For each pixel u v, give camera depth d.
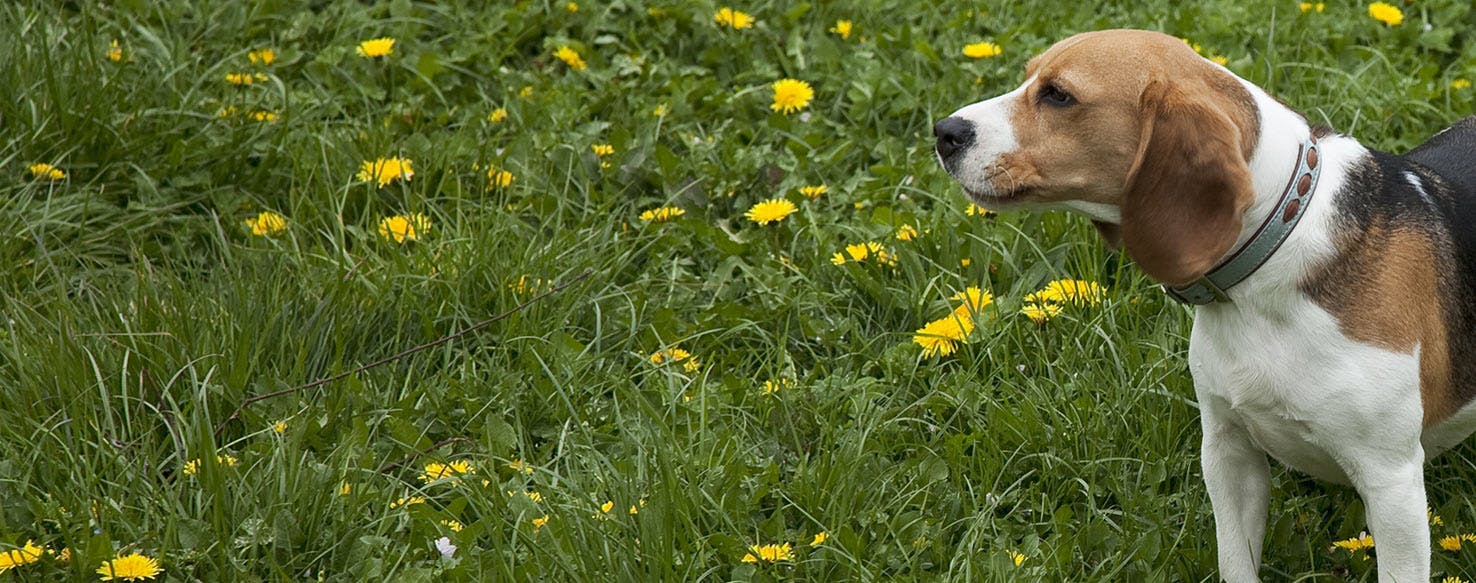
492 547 4.41
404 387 4.94
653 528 4.21
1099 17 6.98
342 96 6.62
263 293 5.14
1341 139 3.96
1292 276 3.75
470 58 6.88
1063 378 4.98
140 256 5.53
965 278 5.48
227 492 4.36
